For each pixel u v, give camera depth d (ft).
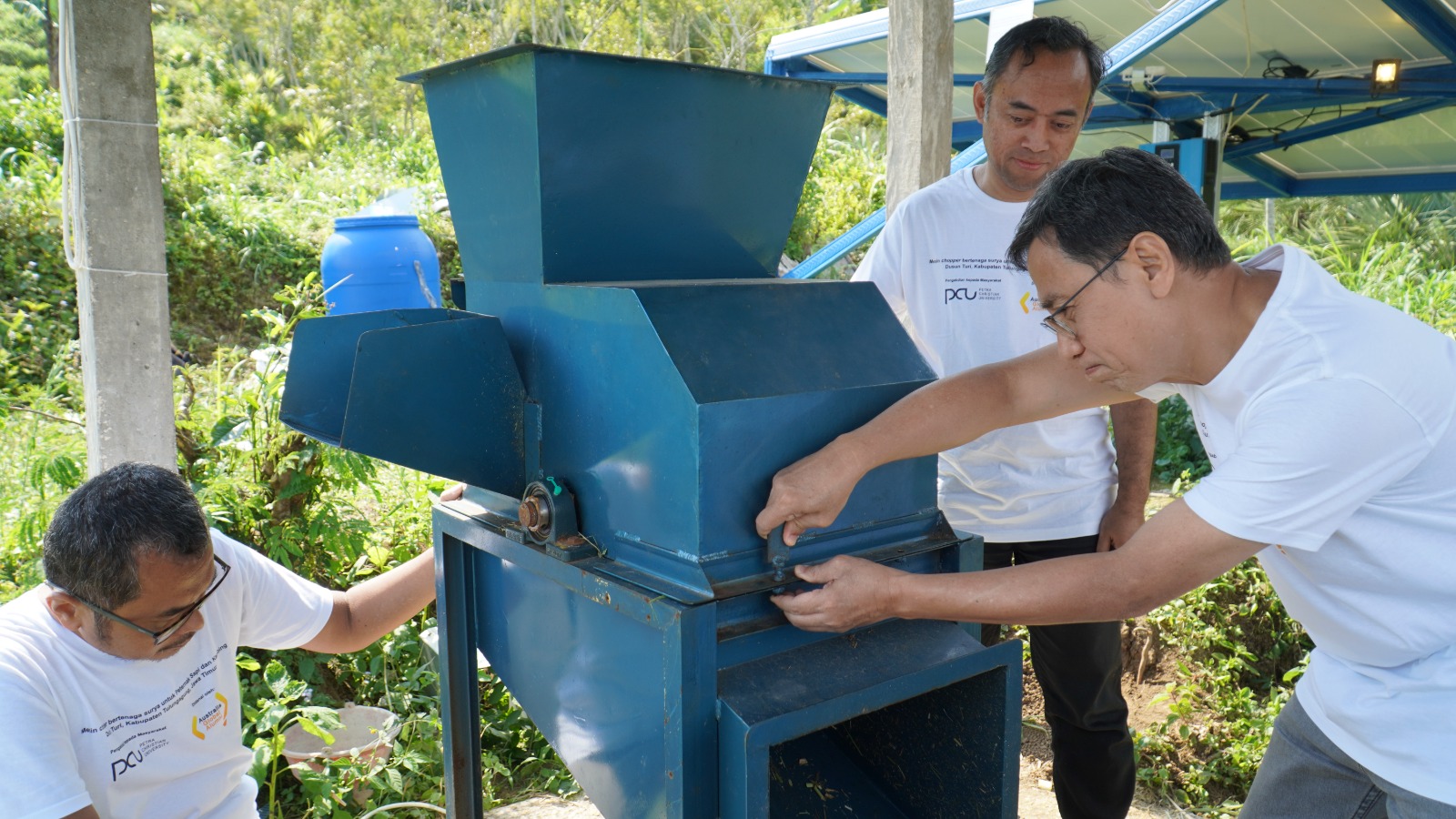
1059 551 7.54
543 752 10.23
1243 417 4.38
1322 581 4.75
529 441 5.31
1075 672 7.39
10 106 37.47
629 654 4.54
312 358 5.14
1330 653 5.12
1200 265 4.23
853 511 4.88
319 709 8.95
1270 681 12.00
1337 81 17.19
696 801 4.23
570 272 5.01
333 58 85.40
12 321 24.82
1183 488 17.53
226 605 5.77
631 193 4.97
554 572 4.88
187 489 5.15
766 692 4.24
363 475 11.29
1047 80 6.70
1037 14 17.99
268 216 35.22
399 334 4.77
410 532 12.22
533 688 5.47
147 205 8.61
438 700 10.21
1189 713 11.28
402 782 9.14
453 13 87.45
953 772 5.09
